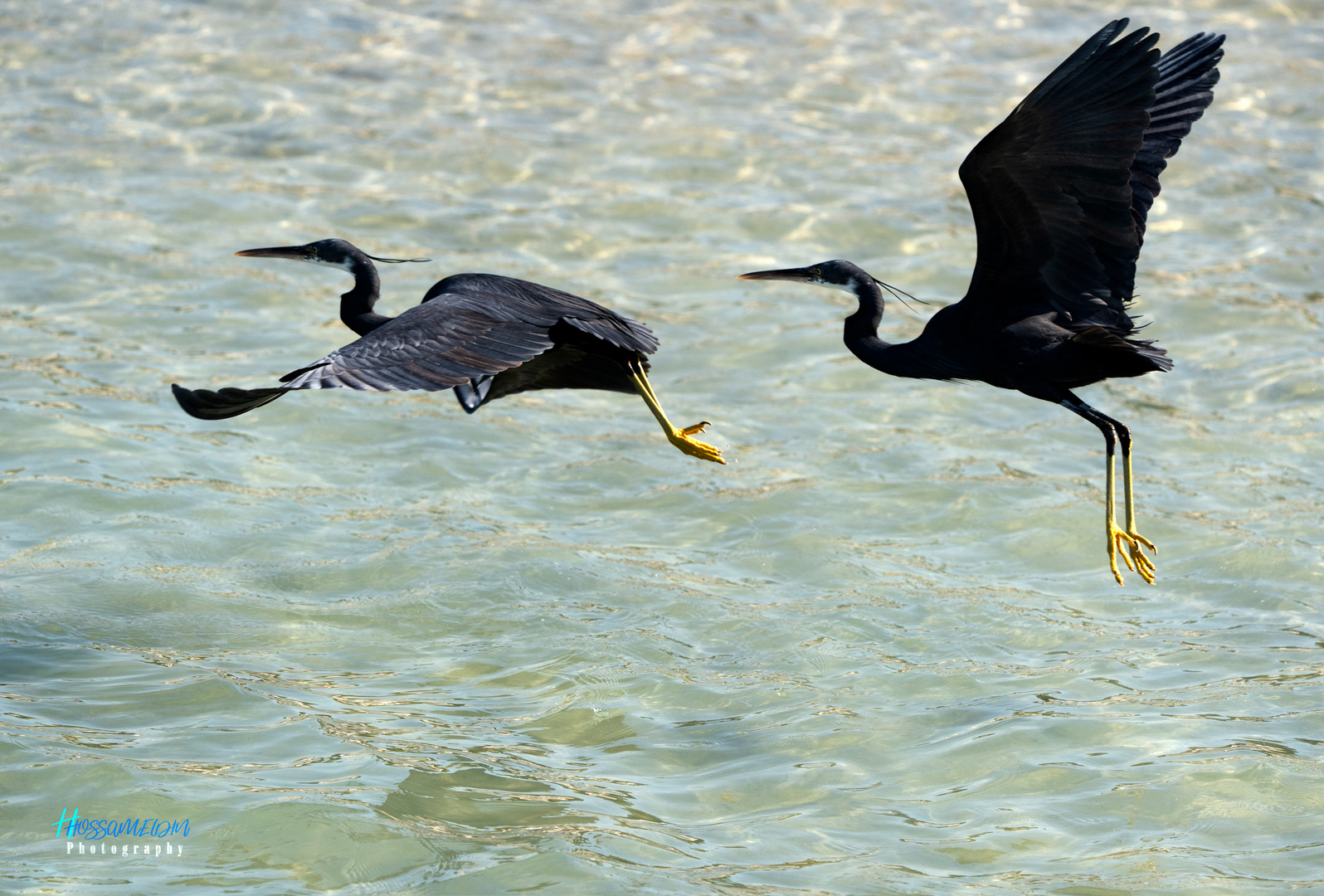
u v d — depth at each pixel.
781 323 18.39
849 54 25.58
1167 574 13.45
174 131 22.31
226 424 15.77
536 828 9.52
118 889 8.79
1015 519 14.41
